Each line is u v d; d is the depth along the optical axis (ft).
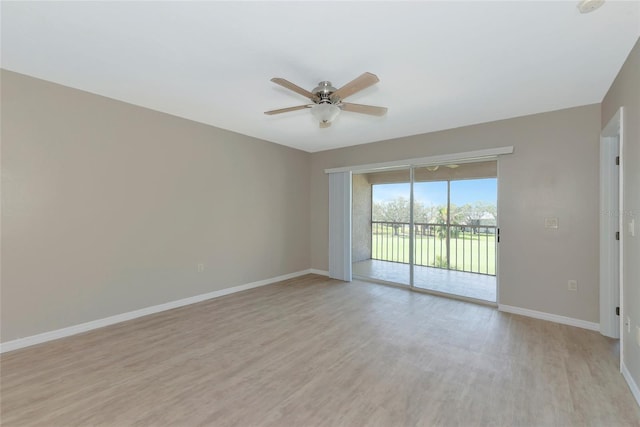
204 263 13.07
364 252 17.29
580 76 8.01
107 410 5.90
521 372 7.25
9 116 8.21
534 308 11.01
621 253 7.34
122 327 10.04
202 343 8.87
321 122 8.38
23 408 5.94
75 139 9.37
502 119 11.65
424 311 11.62
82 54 7.16
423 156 13.83
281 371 7.34
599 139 9.80
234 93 9.45
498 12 5.46
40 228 8.79
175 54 7.09
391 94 9.29
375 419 5.65
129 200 10.66
